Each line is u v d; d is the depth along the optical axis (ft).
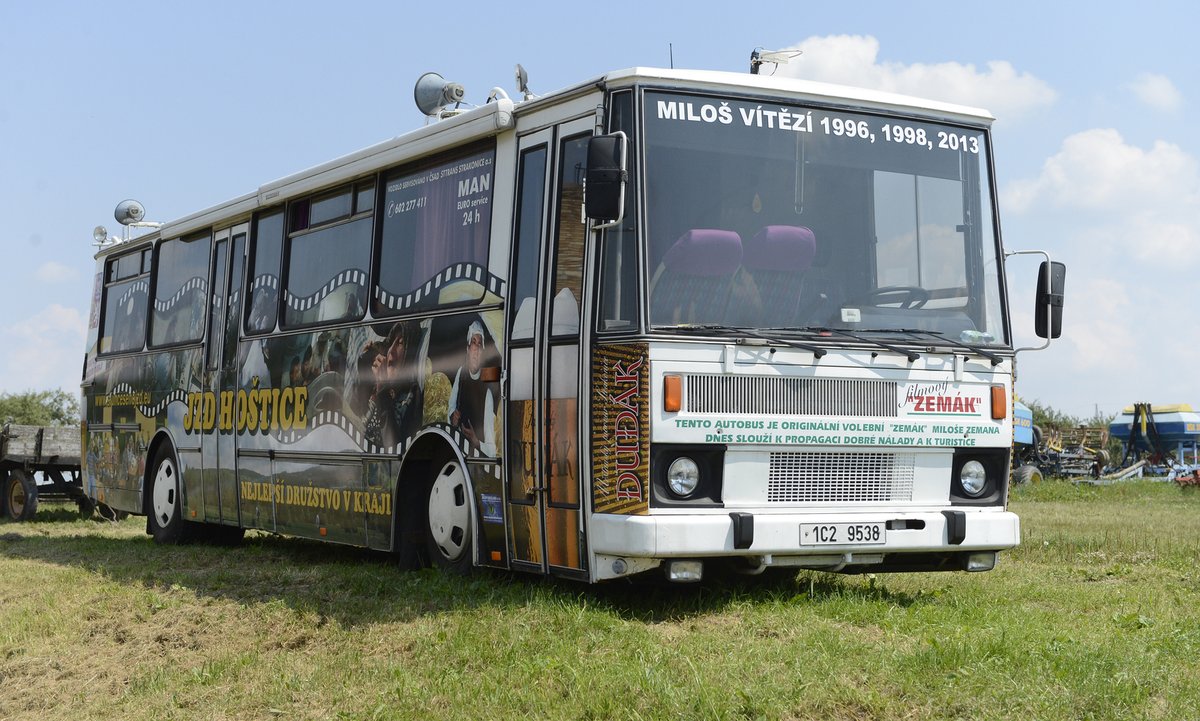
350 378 37.06
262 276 43.19
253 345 43.06
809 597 28.60
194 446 46.88
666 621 26.58
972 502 29.14
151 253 52.47
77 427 72.23
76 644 28.84
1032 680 20.98
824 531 26.99
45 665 27.20
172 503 48.96
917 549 28.04
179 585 34.09
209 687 24.04
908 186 29.35
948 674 21.31
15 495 71.87
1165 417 124.16
